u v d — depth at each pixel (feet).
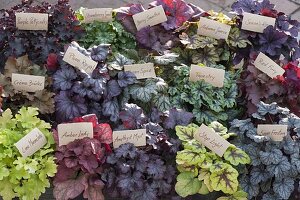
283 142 3.74
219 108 4.12
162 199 3.74
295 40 4.63
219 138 3.69
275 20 4.65
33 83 4.05
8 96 3.94
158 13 4.66
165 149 3.74
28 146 3.58
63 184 3.52
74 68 4.10
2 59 4.43
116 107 4.01
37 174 3.52
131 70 4.25
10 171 3.49
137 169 3.58
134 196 3.56
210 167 3.56
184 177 3.64
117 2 7.06
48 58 4.13
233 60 4.62
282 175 3.59
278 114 3.92
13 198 3.70
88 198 3.49
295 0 7.11
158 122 3.97
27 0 4.64
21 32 4.41
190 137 3.77
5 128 3.67
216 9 7.00
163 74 4.43
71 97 3.99
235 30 4.62
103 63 4.22
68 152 3.55
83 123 3.61
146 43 4.54
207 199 3.76
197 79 4.29
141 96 4.07
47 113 3.97
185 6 4.80
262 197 3.67
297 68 4.22
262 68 4.29
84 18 4.72
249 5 4.78
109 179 3.55
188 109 4.25
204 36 4.62
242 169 3.71
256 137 3.68
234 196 3.61
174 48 4.59
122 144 3.67
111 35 4.61
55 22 4.46
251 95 4.17
